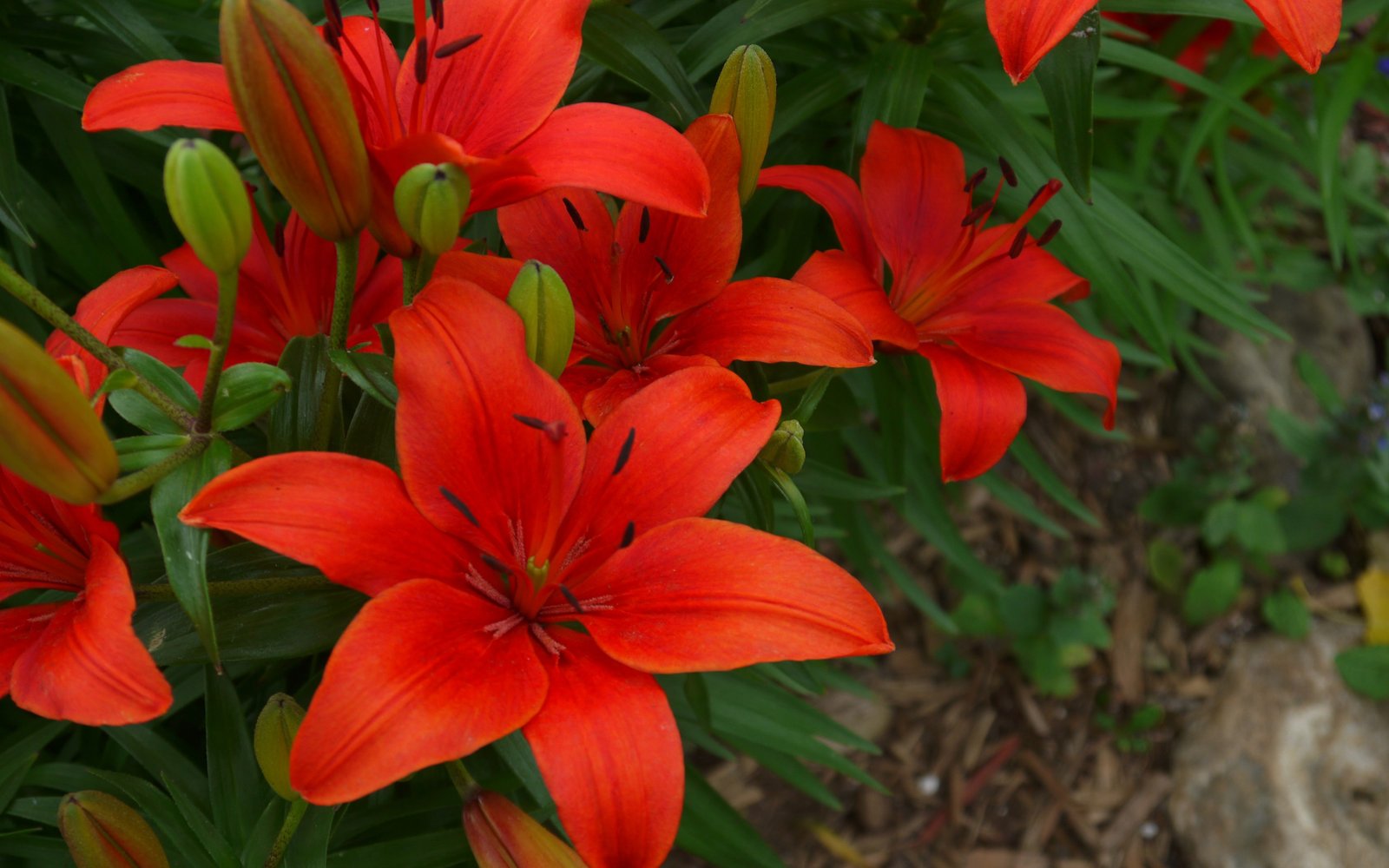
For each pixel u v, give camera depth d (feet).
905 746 4.18
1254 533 4.31
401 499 1.72
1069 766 4.19
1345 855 3.81
